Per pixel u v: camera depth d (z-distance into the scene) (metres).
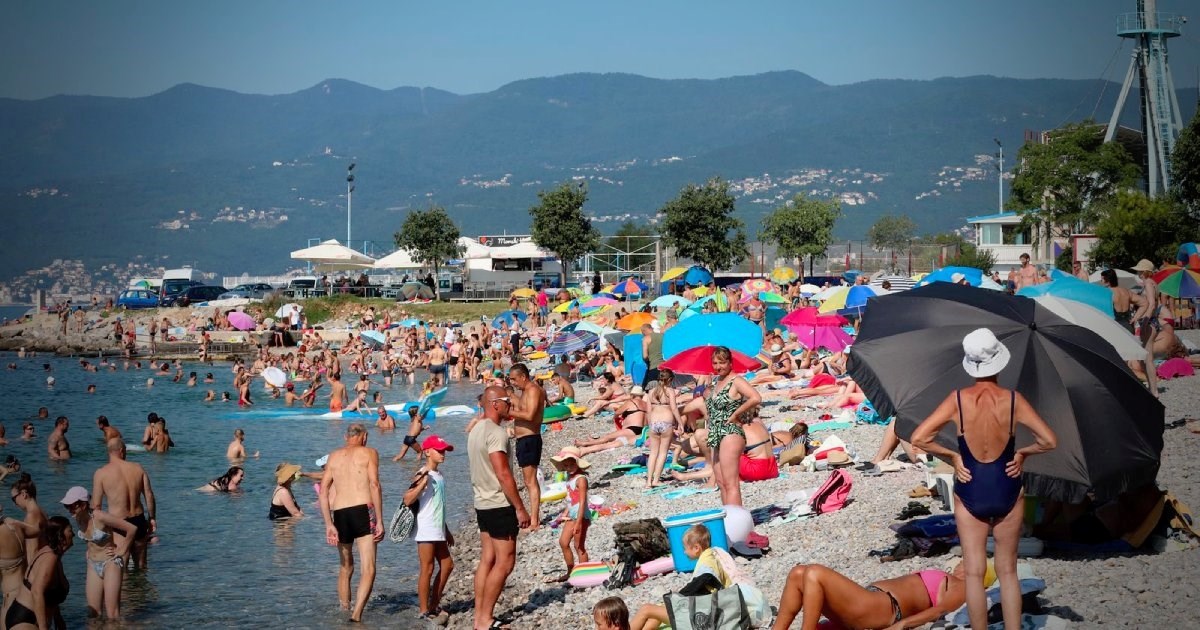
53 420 33.84
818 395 25.02
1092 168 60.16
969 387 7.94
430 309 63.31
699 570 9.08
